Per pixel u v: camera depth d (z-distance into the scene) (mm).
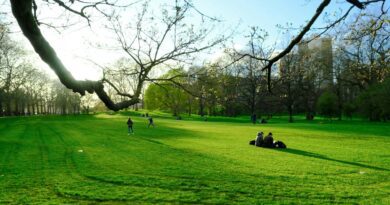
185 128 54156
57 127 57719
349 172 19297
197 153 26688
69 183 17141
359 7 4762
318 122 72250
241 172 19406
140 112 113688
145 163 22391
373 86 65062
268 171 19609
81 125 63031
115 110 3885
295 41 4711
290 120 75250
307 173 19094
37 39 3229
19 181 17594
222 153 26594
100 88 3709
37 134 44250
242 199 14352
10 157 25047
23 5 3057
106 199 14492
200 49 4340
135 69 4359
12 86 72062
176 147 30484
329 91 85688
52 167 21172
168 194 15133
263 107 74250
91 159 24062
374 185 16484
